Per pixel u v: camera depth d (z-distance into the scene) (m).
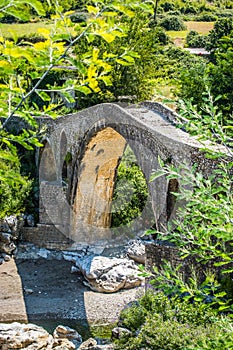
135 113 27.20
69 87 6.14
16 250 36.78
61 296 30.48
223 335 7.65
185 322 16.89
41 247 37.75
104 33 5.57
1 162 27.27
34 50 5.71
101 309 28.53
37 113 6.80
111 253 35.50
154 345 16.58
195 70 27.47
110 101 39.31
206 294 8.60
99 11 5.51
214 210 7.32
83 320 27.33
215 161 18.33
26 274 33.91
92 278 31.03
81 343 23.86
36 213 38.84
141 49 39.44
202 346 7.76
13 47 5.56
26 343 21.52
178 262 19.92
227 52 27.30
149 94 40.09
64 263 35.34
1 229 36.50
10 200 37.69
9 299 30.30
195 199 7.53
